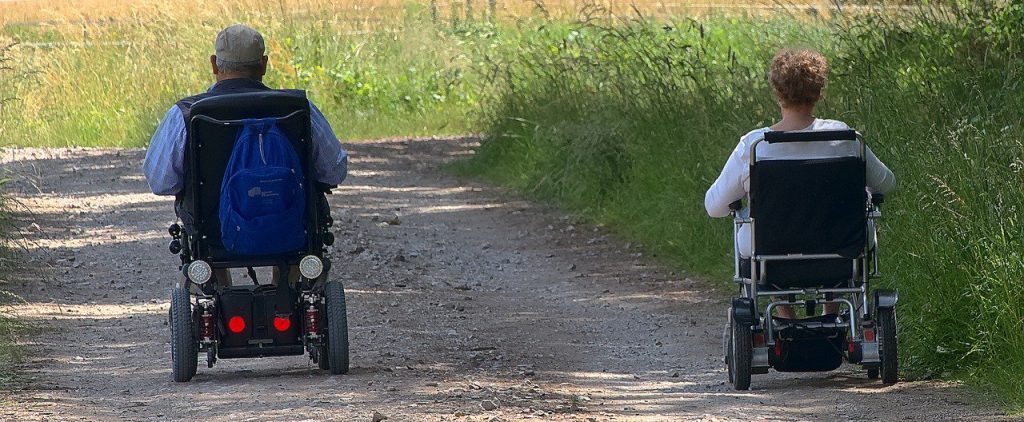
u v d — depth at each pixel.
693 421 21.91
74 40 87.50
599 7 68.12
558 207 51.22
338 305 25.08
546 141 53.44
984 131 28.81
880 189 24.02
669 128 47.47
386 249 43.59
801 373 26.55
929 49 41.06
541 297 37.12
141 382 25.25
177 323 24.84
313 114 23.92
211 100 23.27
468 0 95.69
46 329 30.98
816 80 23.73
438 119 82.50
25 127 74.31
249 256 24.12
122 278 38.00
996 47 39.84
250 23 86.88
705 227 40.47
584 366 27.91
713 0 78.38
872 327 23.98
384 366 26.41
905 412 22.36
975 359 25.55
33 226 44.81
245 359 28.16
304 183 23.78
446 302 35.56
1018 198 26.06
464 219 49.97
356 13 94.94
